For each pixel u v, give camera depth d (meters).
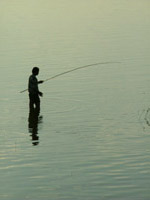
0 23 65.00
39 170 22.73
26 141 26.58
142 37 53.94
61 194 20.30
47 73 41.41
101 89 36.25
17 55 47.66
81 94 35.22
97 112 31.12
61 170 22.67
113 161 23.44
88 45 51.03
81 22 64.00
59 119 30.16
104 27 60.22
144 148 24.95
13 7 78.56
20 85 37.97
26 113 31.61
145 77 38.94
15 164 23.52
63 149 25.22
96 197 19.92
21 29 60.47
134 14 68.94
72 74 40.84
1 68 43.06
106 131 27.69
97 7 76.69
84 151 24.83
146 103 32.59
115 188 20.61
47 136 27.27
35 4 81.44
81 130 28.03
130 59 44.81
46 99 34.44
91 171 22.41
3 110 32.38
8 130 28.45
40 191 20.62
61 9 75.56
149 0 82.50
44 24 63.28
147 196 19.86
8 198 20.06
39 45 51.66
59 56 46.88
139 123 28.84
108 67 42.62
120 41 52.41
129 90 35.69
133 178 21.50
